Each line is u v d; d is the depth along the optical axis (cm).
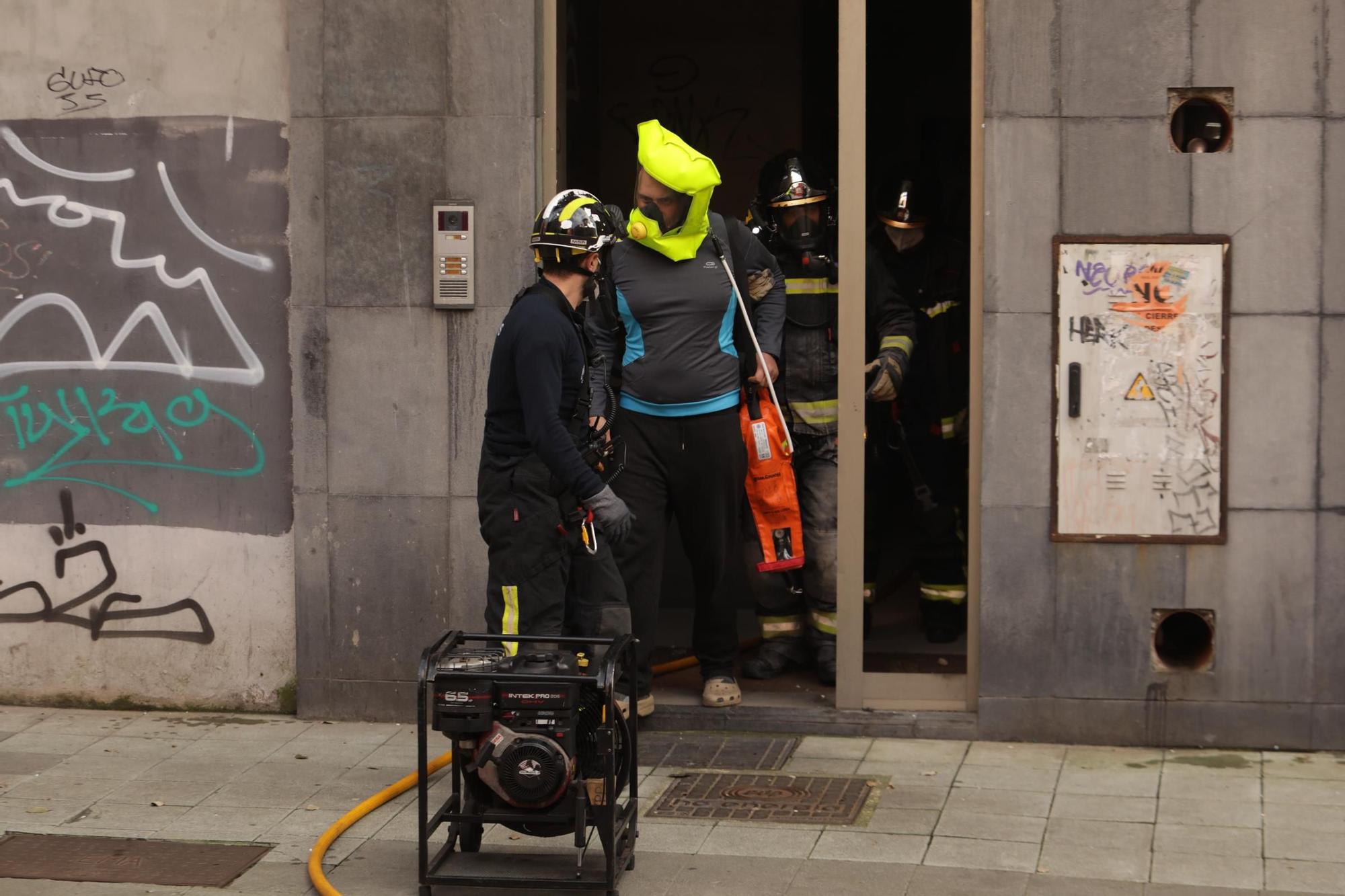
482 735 423
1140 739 560
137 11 598
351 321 589
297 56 583
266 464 606
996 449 558
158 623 618
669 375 561
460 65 575
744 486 595
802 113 772
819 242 617
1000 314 553
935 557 666
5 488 621
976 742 569
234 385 605
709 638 593
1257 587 548
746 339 584
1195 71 538
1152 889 429
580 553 495
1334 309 538
